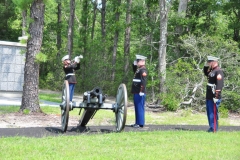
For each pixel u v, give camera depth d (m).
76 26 71.00
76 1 74.44
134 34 45.28
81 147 11.42
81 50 54.00
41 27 20.14
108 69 46.03
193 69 27.56
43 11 20.20
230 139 13.99
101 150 11.05
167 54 32.50
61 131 14.98
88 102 14.56
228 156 10.85
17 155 10.19
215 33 37.62
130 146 11.91
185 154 10.91
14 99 27.66
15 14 58.44
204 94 27.47
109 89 43.91
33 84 20.06
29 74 20.05
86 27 56.28
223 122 21.77
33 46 20.03
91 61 46.16
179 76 28.78
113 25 36.50
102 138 13.02
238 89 28.17
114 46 45.62
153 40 35.00
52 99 31.47
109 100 36.84
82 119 15.98
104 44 47.19
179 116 24.44
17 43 31.14
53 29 59.81
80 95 40.94
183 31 35.62
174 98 27.30
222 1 38.19
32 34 20.03
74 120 19.08
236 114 27.67
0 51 30.75
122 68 45.12
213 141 13.41
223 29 40.69
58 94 39.25
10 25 60.12
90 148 11.31
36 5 20.02
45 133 14.35
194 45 28.78
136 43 34.94
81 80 46.00
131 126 17.47
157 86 30.89
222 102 27.75
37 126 16.66
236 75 27.95
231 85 28.42
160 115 24.58
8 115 19.19
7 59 30.98
